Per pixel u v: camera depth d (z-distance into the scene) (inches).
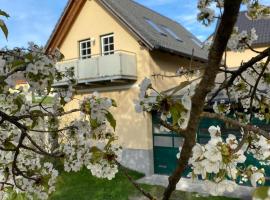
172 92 52.2
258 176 55.8
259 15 96.3
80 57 525.3
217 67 36.5
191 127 39.7
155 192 353.7
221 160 46.1
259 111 94.7
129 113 463.5
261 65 102.1
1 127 90.0
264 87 97.0
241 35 96.1
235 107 96.2
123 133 468.4
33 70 78.0
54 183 85.4
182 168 42.7
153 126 446.0
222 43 35.5
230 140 47.7
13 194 85.0
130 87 465.4
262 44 532.1
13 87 81.2
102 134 80.0
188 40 626.8
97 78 460.4
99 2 493.4
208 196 325.4
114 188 359.9
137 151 453.1
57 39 540.1
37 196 83.8
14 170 80.4
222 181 47.9
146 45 439.5
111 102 78.5
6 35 75.2
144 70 454.0
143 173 443.8
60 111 98.1
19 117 80.0
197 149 47.1
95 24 503.2
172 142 430.9
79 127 81.3
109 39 495.2
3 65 78.9
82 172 405.4
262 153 60.6
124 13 484.4
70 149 77.7
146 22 543.5
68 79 100.4
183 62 519.5
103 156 73.8
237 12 33.6
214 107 95.9
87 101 79.3
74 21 525.7
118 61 441.4
